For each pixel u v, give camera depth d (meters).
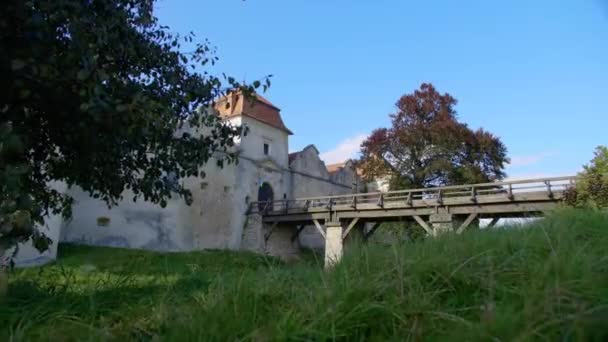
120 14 3.69
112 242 20.17
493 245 3.60
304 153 31.42
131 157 4.54
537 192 15.45
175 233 22.39
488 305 2.02
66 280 3.73
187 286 3.72
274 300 2.59
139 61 4.05
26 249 14.09
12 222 2.36
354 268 3.03
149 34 4.36
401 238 4.21
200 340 2.05
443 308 2.29
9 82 3.15
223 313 2.31
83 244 18.95
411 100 30.62
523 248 3.24
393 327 2.08
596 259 2.83
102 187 4.71
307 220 23.47
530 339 1.74
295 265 3.51
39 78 3.10
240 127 4.85
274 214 24.77
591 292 2.17
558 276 2.33
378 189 35.66
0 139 2.57
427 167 28.27
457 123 28.86
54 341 2.21
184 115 4.70
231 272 3.66
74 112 3.49
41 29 2.92
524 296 2.20
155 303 2.86
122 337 2.29
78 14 3.22
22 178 3.25
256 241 24.83
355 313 2.18
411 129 29.66
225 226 24.59
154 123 3.53
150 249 21.27
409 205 18.98
